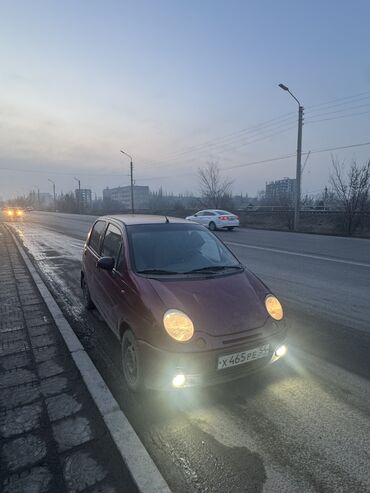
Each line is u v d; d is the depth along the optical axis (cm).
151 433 258
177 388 275
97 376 340
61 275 841
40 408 289
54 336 446
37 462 227
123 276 362
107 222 505
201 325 285
